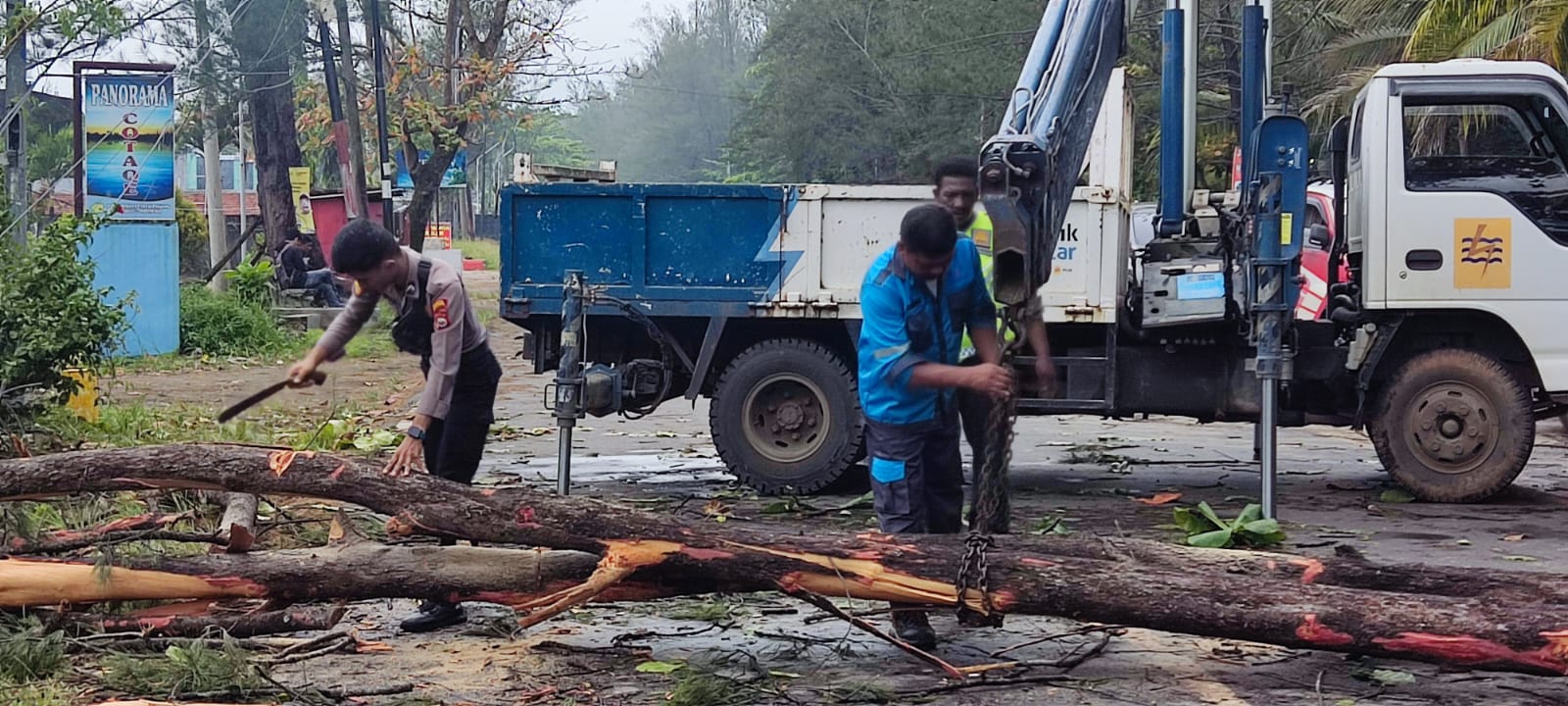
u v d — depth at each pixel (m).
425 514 5.18
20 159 13.95
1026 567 4.87
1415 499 9.27
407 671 5.14
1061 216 6.99
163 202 19.33
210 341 20.34
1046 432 13.49
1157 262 9.24
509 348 24.22
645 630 5.77
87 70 19.02
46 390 9.17
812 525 8.28
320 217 26.70
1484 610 4.55
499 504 5.14
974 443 5.57
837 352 9.41
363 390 16.12
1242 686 4.96
